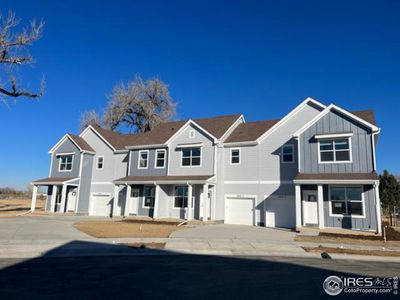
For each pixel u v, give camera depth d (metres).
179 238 15.72
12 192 78.56
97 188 33.81
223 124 29.08
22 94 22.42
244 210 25.59
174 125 32.41
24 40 21.70
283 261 10.98
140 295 6.48
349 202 20.16
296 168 24.14
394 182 30.28
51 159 35.56
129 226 20.80
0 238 13.88
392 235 18.05
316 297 6.56
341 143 21.02
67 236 15.25
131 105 48.47
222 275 8.45
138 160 30.53
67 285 7.21
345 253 12.90
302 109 24.88
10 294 6.42
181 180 25.77
